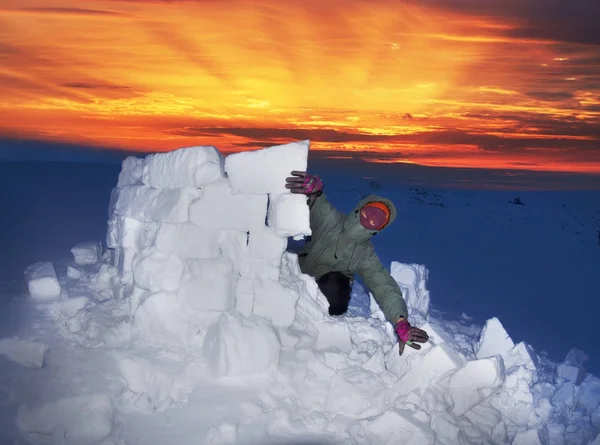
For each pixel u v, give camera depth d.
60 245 7.96
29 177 15.45
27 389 3.77
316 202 4.99
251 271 4.51
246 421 3.80
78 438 3.57
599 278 11.43
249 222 4.49
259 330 4.14
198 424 3.74
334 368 4.31
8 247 7.49
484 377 4.07
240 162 4.39
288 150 4.36
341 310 5.26
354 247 5.02
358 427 3.79
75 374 3.91
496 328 4.98
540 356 6.30
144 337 4.38
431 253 11.88
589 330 8.07
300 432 3.79
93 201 13.09
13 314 4.70
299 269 4.97
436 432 3.85
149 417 3.76
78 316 4.65
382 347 4.75
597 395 4.57
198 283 4.38
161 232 4.52
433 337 4.52
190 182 4.54
